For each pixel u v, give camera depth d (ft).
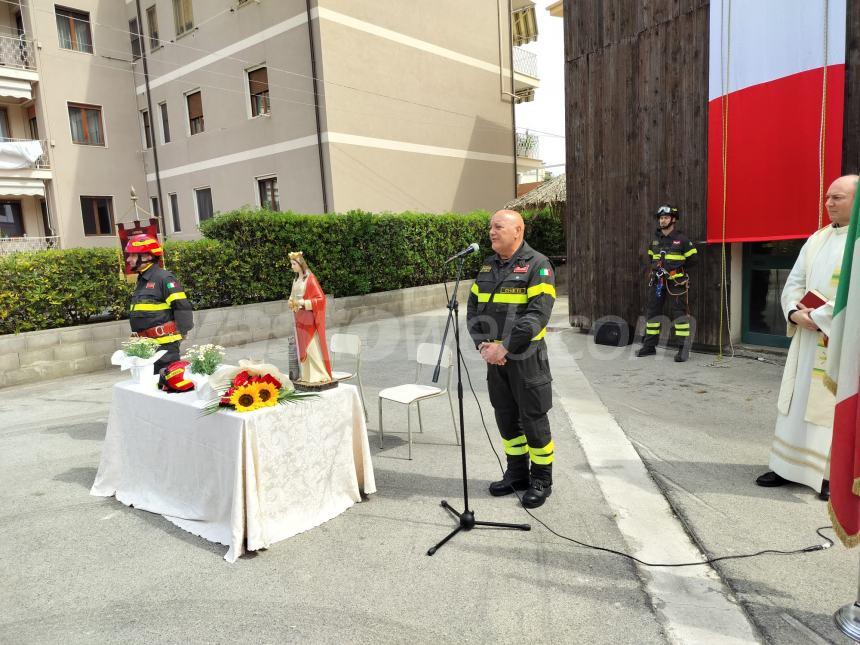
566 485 12.58
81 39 57.26
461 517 10.70
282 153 48.70
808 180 19.84
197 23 53.31
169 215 61.21
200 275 32.07
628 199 27.55
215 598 8.83
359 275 40.09
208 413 10.48
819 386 10.96
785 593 8.43
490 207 61.67
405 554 9.94
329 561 9.80
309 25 44.57
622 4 26.66
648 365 23.56
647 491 12.09
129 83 60.70
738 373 21.40
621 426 16.33
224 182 54.19
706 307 24.64
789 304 11.47
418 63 52.44
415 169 52.95
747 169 21.66
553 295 11.03
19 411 20.84
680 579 8.90
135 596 8.97
